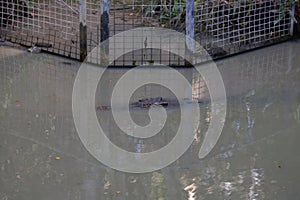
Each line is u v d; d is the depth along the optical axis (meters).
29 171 4.45
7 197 4.11
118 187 4.27
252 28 7.36
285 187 4.28
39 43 7.07
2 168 4.49
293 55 7.07
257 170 4.52
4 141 4.89
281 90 6.02
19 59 6.74
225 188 4.27
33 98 5.71
